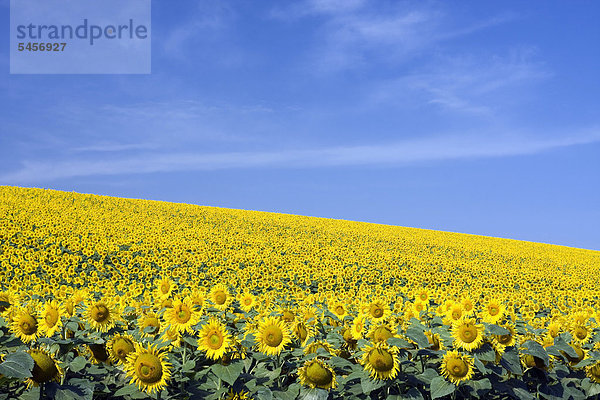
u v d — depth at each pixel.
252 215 41.03
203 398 4.96
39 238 21.20
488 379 5.63
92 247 21.22
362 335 6.41
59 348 5.05
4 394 4.53
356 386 5.54
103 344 5.63
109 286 14.37
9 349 5.07
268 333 5.42
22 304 6.62
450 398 5.85
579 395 6.11
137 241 23.45
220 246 25.53
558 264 32.88
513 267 29.33
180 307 5.45
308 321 6.13
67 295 9.15
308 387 5.16
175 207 39.34
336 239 33.19
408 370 5.75
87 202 34.41
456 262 27.66
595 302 17.58
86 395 4.50
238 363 4.97
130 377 5.21
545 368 6.25
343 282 20.25
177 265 20.61
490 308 6.36
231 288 15.75
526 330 6.89
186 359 5.45
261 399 4.77
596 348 6.92
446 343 5.72
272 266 21.83
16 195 31.89
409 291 17.56
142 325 6.18
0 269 16.86
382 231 41.25
